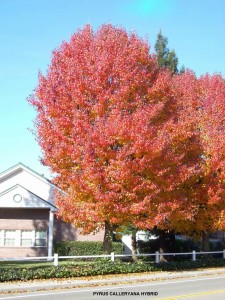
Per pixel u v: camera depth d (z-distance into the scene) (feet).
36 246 101.86
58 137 63.93
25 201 97.60
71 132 64.23
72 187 63.82
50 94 66.28
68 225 103.91
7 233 102.12
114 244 99.19
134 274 66.69
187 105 87.40
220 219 79.87
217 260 84.53
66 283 54.75
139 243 106.01
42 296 46.55
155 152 60.95
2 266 75.05
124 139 60.80
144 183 61.82
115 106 64.75
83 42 69.31
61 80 68.03
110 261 68.54
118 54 66.23
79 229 103.86
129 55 67.05
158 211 65.10
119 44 68.74
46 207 97.60
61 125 64.08
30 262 88.79
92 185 62.08
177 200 68.13
